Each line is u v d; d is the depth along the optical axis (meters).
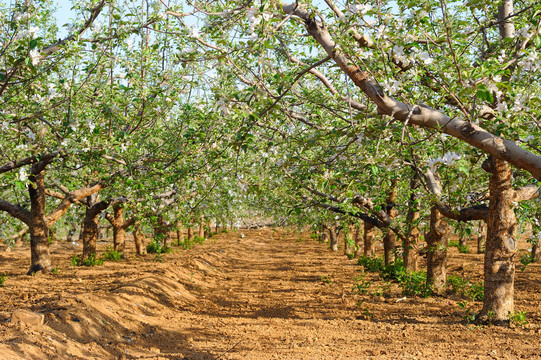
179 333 8.51
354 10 4.93
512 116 5.14
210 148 8.30
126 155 8.95
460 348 7.18
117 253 21.28
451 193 7.32
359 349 7.27
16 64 6.14
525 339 7.57
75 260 18.36
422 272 14.59
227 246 34.03
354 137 5.96
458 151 5.80
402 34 5.08
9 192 16.55
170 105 8.86
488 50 6.75
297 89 8.07
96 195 18.81
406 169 9.61
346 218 13.74
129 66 8.48
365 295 12.95
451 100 5.85
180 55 5.68
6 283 12.71
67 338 6.69
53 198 19.97
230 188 15.15
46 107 7.28
